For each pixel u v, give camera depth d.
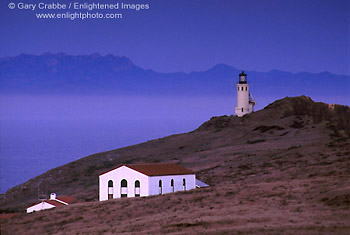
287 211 93.38
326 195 99.06
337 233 79.88
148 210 106.69
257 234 82.12
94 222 103.94
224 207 100.12
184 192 117.75
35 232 103.19
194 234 85.06
